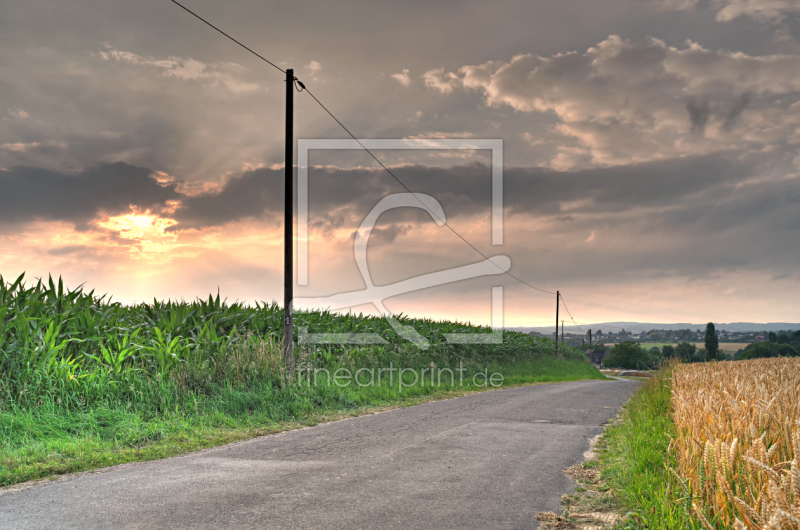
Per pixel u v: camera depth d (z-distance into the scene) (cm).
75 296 1288
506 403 1538
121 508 539
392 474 697
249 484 636
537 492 629
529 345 3819
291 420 1144
